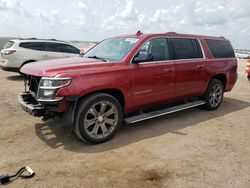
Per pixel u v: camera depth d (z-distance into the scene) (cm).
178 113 604
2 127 479
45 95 374
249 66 1159
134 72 445
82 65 405
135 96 455
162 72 489
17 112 569
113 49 495
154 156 376
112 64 427
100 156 373
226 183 308
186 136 459
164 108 536
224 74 645
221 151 398
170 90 515
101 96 406
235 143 432
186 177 320
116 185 300
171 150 398
